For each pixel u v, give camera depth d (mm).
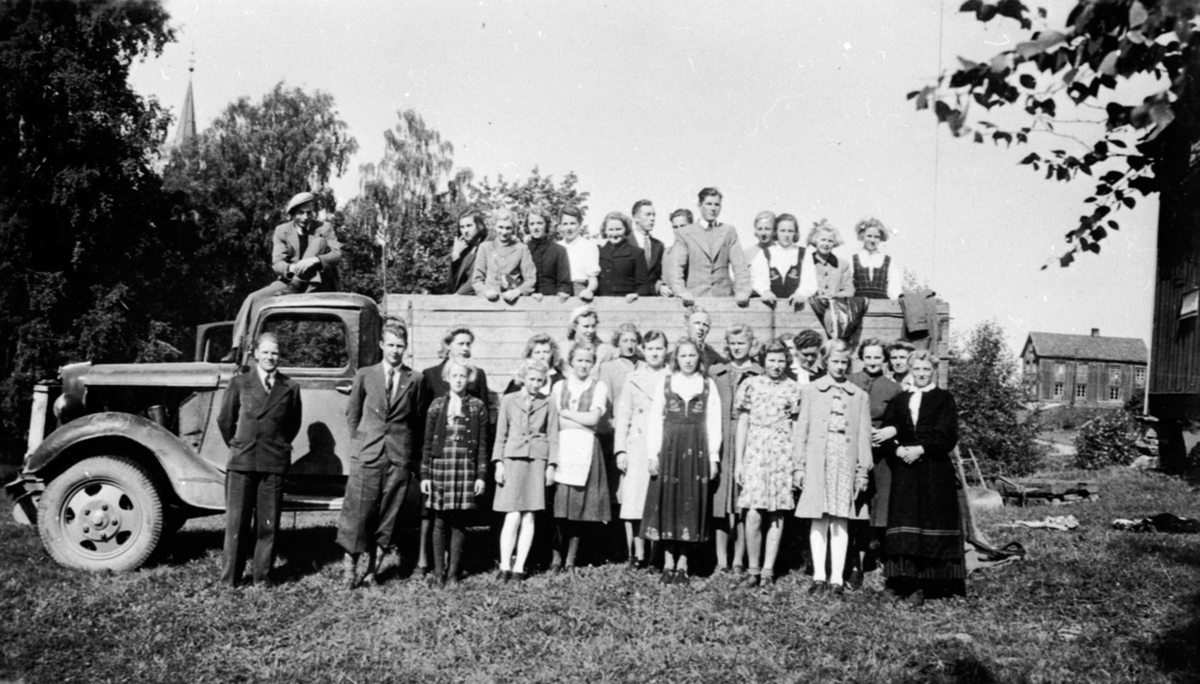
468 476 6266
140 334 25547
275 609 5711
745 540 6691
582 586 6188
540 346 6730
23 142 24453
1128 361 48906
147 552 6523
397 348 6312
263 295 7375
